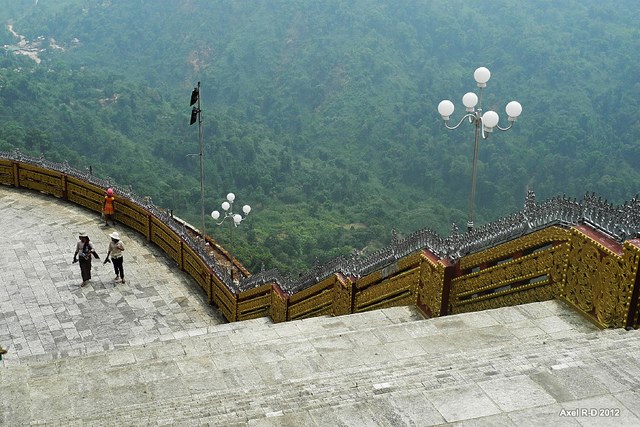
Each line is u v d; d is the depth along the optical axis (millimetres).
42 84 119250
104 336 13352
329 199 111000
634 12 173125
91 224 19797
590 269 7758
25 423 6242
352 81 152500
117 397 6730
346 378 6199
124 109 121875
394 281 10859
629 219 7473
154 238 18766
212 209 93750
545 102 132750
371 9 175875
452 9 175875
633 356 6234
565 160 113938
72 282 15703
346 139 138125
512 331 7715
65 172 21328
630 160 116125
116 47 189250
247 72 169250
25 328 13367
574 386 5699
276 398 5781
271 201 106750
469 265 9531
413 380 5898
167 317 14758
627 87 134625
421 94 148125
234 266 18281
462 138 127375
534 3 177500
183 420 5344
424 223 102312
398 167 124812
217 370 7270
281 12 181500
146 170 102125
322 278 13039
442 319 8172
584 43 153500
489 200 113312
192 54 181000
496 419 5238
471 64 158750
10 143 83938
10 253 17141
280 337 9141
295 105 153250
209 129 119750
